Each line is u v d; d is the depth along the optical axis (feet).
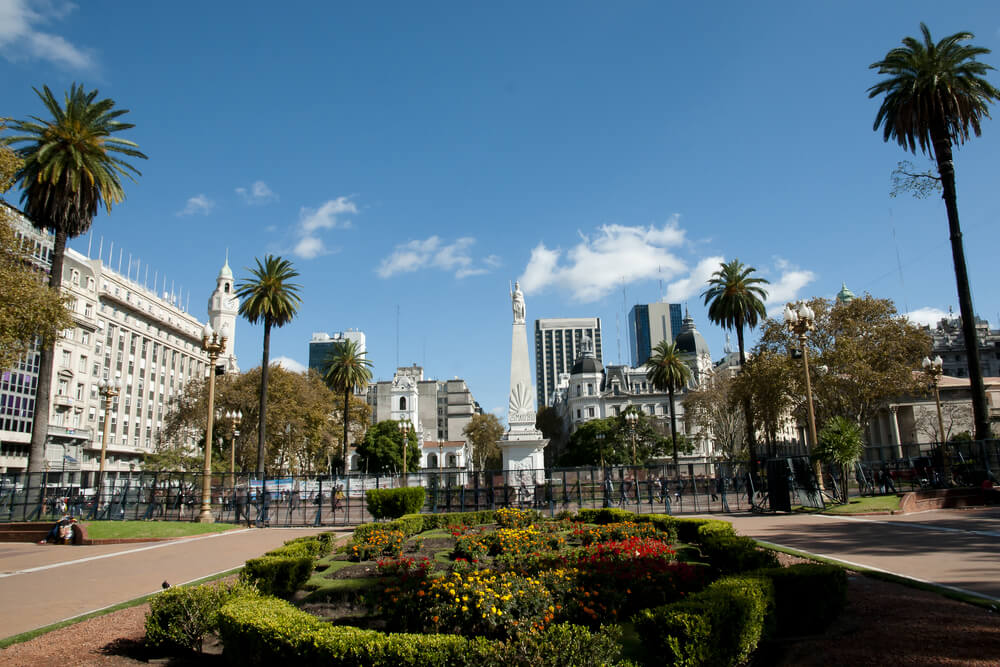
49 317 98.22
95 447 261.44
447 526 83.20
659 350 231.50
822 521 77.30
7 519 101.14
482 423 397.39
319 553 58.65
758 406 170.30
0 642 33.19
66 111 115.85
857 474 108.37
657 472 131.23
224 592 33.76
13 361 98.99
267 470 235.40
